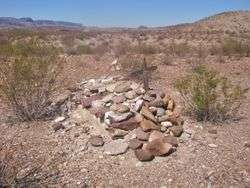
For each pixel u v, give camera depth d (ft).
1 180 16.78
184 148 21.59
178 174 19.15
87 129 23.61
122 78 30.55
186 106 28.66
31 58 27.20
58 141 22.66
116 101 24.71
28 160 20.21
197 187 18.06
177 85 28.14
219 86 35.76
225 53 67.62
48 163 20.06
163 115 23.86
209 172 19.17
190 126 24.62
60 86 31.99
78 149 21.67
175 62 51.39
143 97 24.52
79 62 47.16
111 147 21.54
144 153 20.49
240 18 231.09
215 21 233.76
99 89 27.48
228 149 21.77
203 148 21.70
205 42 112.57
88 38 140.26
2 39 93.97
